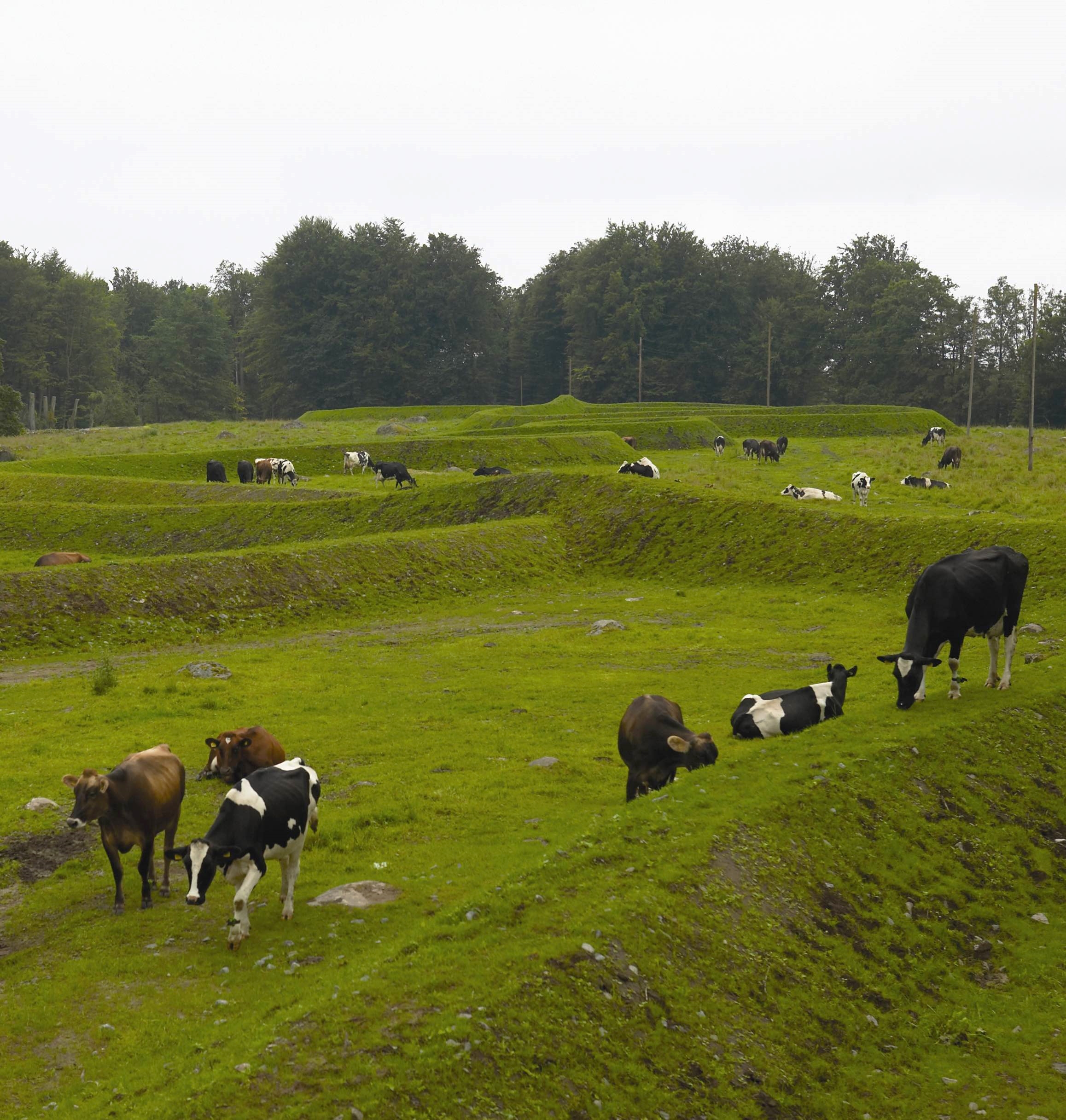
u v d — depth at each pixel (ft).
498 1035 29.22
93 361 530.68
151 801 41.32
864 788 48.98
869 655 86.79
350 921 38.81
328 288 528.22
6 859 47.26
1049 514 136.05
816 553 128.67
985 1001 38.04
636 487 162.91
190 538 170.09
